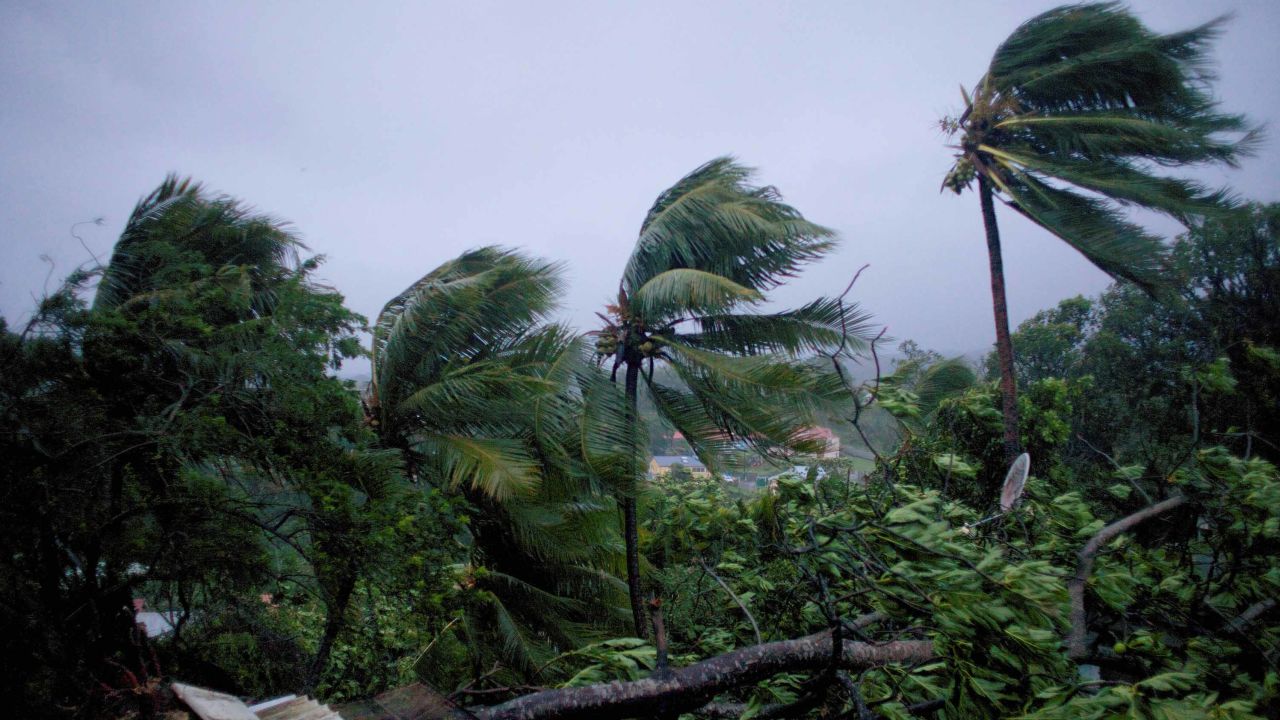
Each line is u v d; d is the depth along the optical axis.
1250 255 15.23
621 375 10.09
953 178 12.50
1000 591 2.99
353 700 3.40
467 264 10.76
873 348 4.80
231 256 9.55
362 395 9.99
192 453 6.34
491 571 9.73
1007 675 2.97
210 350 6.82
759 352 8.66
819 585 3.83
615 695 3.35
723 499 6.13
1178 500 5.47
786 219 8.70
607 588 10.95
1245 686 3.93
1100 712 2.58
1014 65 11.78
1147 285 10.66
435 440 9.12
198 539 6.22
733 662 3.53
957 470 5.64
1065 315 22.33
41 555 5.57
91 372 6.21
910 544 3.28
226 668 7.53
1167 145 10.64
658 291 8.26
